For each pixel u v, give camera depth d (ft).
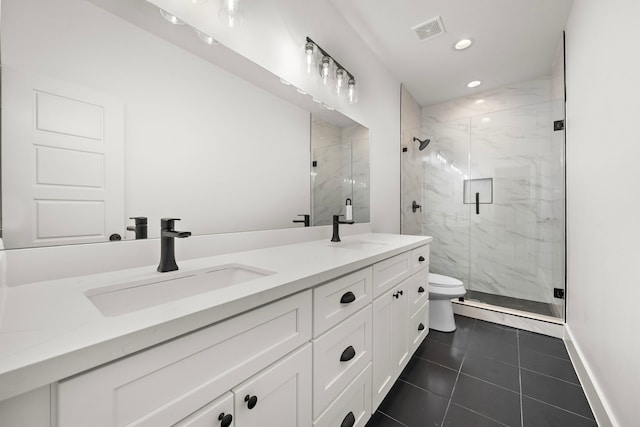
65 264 2.44
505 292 9.12
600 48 4.05
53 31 2.35
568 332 6.07
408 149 9.71
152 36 3.01
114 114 2.73
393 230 8.60
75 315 1.58
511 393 4.54
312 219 5.38
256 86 4.21
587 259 4.76
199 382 1.68
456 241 10.07
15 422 1.10
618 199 3.36
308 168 5.26
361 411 3.45
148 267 2.90
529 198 8.75
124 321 1.48
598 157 4.14
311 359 2.59
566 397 4.43
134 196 2.89
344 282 3.09
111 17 2.70
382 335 4.01
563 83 6.76
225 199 3.83
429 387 4.70
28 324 1.44
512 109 9.05
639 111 2.84
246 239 4.05
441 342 6.39
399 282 4.62
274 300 2.19
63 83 2.40
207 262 3.18
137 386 1.41
